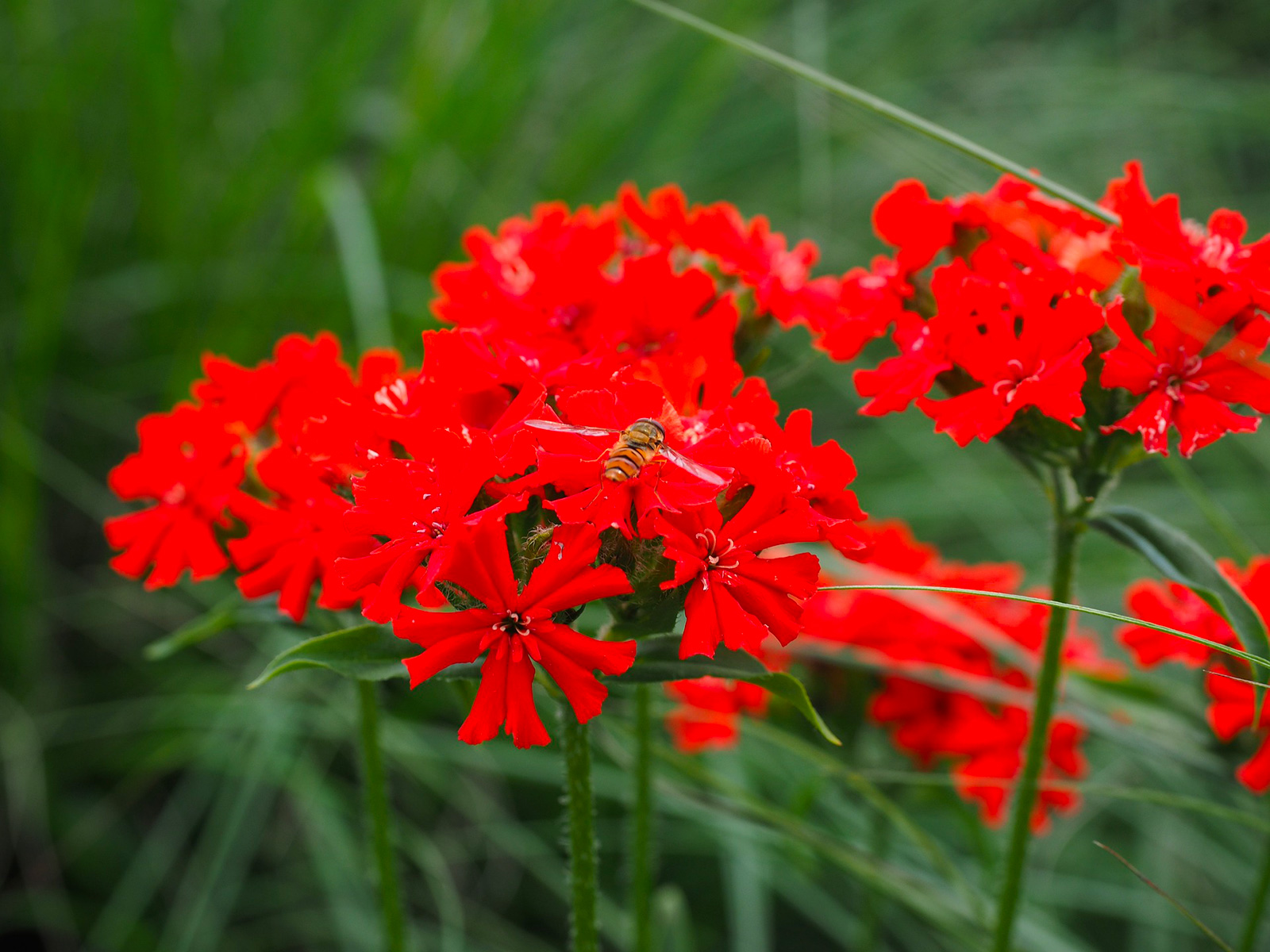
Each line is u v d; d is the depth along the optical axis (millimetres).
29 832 638
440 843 666
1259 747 472
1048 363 419
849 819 610
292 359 449
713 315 443
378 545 411
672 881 696
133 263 727
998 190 456
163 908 649
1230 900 649
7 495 633
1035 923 597
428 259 735
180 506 450
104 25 732
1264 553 703
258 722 614
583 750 434
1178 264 413
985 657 505
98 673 696
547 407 403
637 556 407
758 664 413
